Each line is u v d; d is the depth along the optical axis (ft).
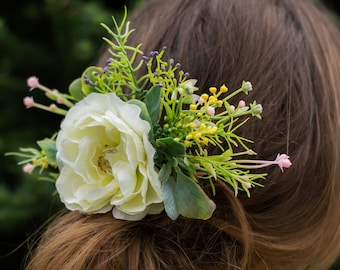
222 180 2.52
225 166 2.33
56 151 2.77
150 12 3.18
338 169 2.75
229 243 2.59
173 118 2.35
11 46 7.06
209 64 2.70
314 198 2.68
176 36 2.83
